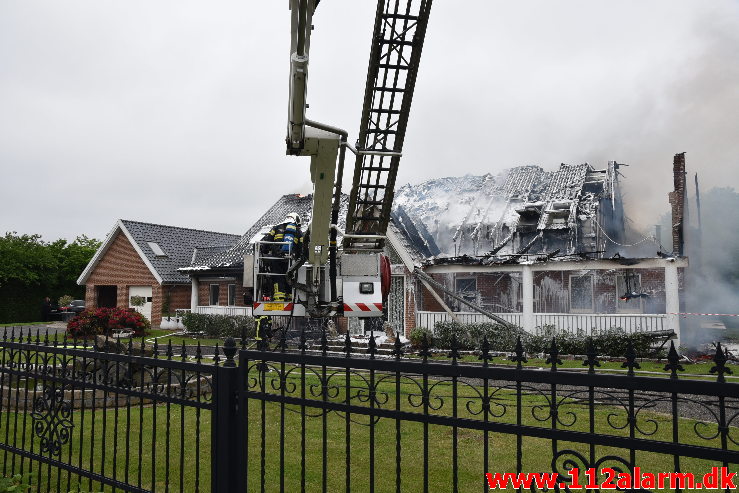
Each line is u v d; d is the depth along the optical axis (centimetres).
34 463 531
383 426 655
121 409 726
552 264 1695
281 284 1024
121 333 1680
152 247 3072
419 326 1884
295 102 655
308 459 534
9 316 3609
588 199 2173
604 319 1638
